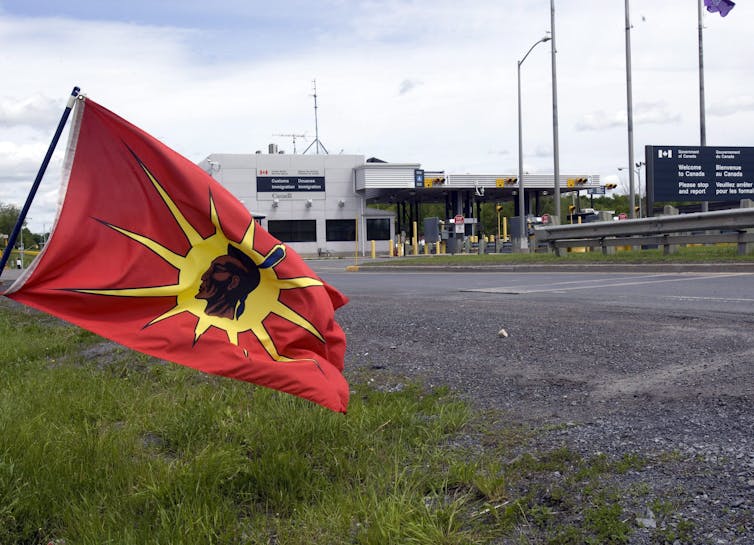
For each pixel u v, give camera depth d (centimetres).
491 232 8519
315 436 414
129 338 342
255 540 304
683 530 271
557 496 311
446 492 336
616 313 791
